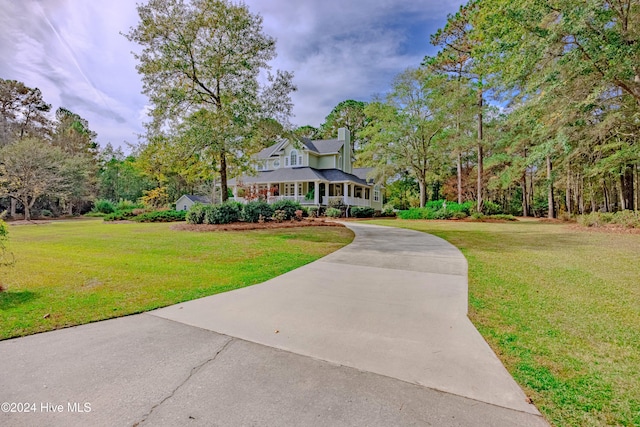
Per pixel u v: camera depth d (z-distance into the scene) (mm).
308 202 25719
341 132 29719
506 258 7035
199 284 4988
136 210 23906
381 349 2740
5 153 24234
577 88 10383
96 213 34062
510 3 10656
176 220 20891
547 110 12188
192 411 1888
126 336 3010
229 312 3689
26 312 3648
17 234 12633
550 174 20078
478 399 2029
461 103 20422
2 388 2115
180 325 3299
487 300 4137
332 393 2082
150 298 4223
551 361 2555
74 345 2801
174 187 37938
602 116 13438
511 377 2305
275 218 15281
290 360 2539
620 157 14156
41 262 6711
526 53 10445
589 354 2684
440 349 2746
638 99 10062
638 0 9117
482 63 17219
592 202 25062
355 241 9875
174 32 12852
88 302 4031
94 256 7465
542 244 9086
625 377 2318
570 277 5332
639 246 8391
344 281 5152
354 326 3264
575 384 2223
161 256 7445
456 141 21062
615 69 9266
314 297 4277
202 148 13172
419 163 24344
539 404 1987
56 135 37094
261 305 3939
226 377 2275
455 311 3719
